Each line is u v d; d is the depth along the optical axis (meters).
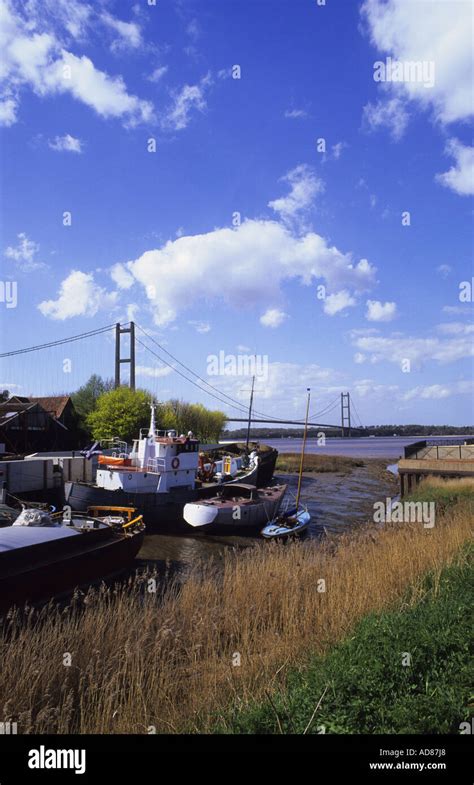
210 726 5.65
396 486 44.31
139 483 25.94
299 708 5.38
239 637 9.05
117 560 15.92
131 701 6.38
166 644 8.25
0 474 25.47
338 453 114.50
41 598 13.10
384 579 10.02
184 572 17.23
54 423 45.75
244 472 36.44
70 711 6.31
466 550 11.80
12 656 7.13
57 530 14.67
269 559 12.83
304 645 7.84
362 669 5.83
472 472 31.22
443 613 7.22
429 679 5.74
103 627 8.38
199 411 70.81
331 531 24.58
